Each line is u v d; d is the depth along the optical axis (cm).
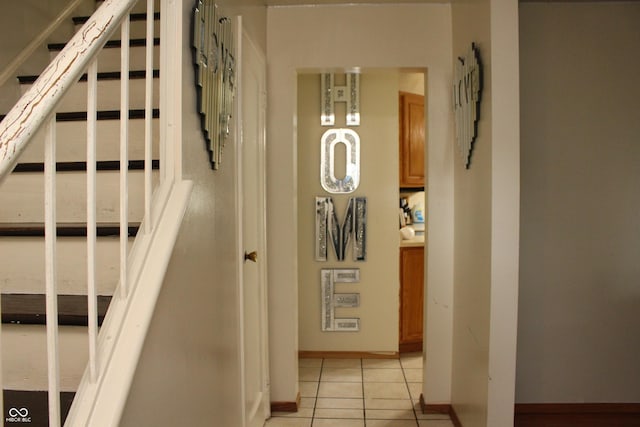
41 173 147
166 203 114
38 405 106
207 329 145
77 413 80
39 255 129
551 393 250
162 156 119
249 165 217
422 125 381
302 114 344
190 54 128
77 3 215
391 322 348
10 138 63
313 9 257
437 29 255
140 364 95
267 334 254
